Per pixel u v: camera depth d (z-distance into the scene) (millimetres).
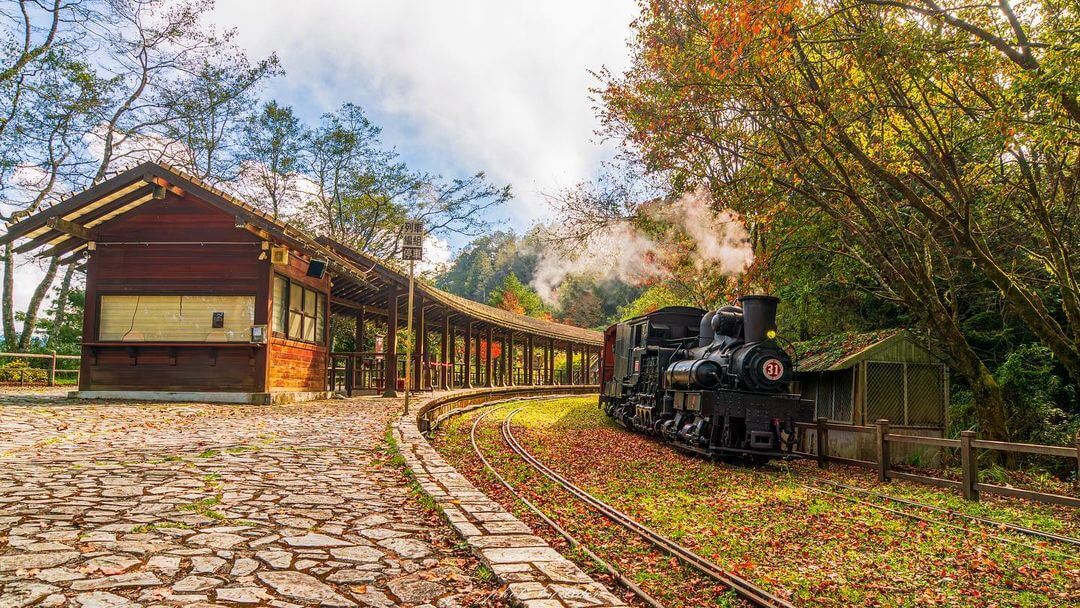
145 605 3562
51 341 26906
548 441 14703
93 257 16875
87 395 16531
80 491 6137
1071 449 7836
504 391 28438
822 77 11125
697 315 17594
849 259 15695
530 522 7180
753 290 16500
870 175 11906
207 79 27547
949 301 15203
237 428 11352
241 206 15758
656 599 4938
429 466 8102
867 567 5965
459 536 5250
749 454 12555
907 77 10688
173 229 16859
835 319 18031
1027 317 11578
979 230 12484
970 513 8203
